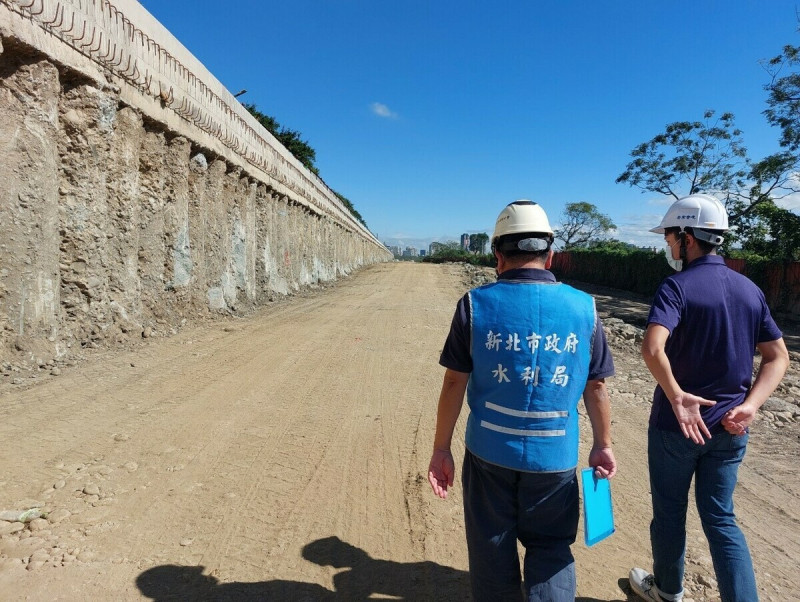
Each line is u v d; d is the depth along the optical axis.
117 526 3.24
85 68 6.93
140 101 8.37
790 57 19.38
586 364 2.11
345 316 12.68
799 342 13.87
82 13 6.83
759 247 22.19
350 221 39.78
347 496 3.83
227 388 6.10
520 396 2.04
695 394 2.39
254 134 14.66
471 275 31.22
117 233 7.84
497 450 2.07
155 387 5.92
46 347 6.29
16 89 5.95
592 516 2.20
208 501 3.62
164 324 9.12
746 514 3.88
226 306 12.12
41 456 4.02
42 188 6.24
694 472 2.52
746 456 4.99
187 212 10.16
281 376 6.81
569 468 2.09
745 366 2.39
